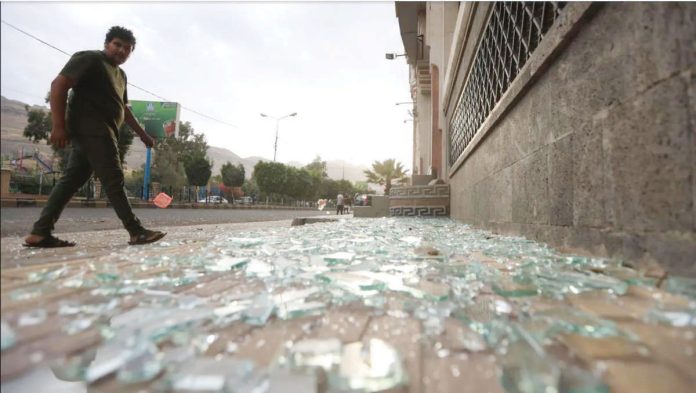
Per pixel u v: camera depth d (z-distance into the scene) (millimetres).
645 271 1248
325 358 717
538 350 727
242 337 875
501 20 3531
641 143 1295
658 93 1201
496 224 3629
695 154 1059
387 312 1061
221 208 25250
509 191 3115
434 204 8859
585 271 1415
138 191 24641
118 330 857
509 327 857
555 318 912
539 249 2107
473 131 5352
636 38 1313
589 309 1024
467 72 5734
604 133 1548
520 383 639
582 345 789
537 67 2227
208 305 1095
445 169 9656
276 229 4727
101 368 677
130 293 1226
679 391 609
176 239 3105
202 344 809
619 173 1439
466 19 5336
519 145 2811
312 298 1200
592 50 1644
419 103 17359
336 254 2057
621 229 1431
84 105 2459
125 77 2869
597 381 633
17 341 822
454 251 2287
